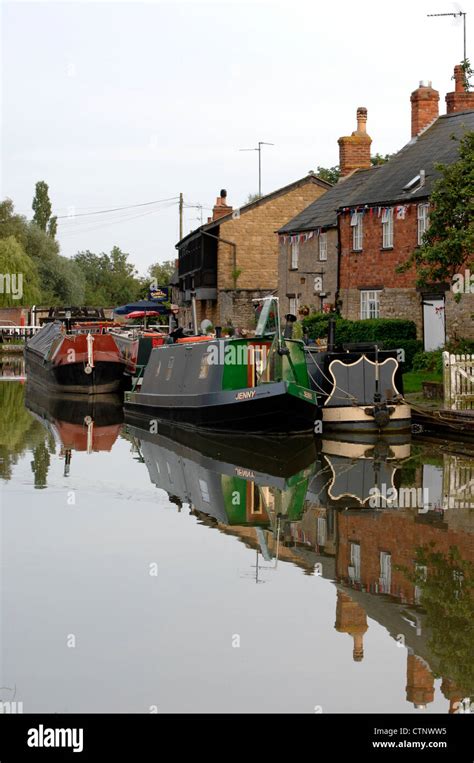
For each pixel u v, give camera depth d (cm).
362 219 4094
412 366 3562
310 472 2183
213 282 5744
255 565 1463
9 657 1121
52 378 4306
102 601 1302
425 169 3878
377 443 2589
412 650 1129
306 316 4259
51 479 2131
